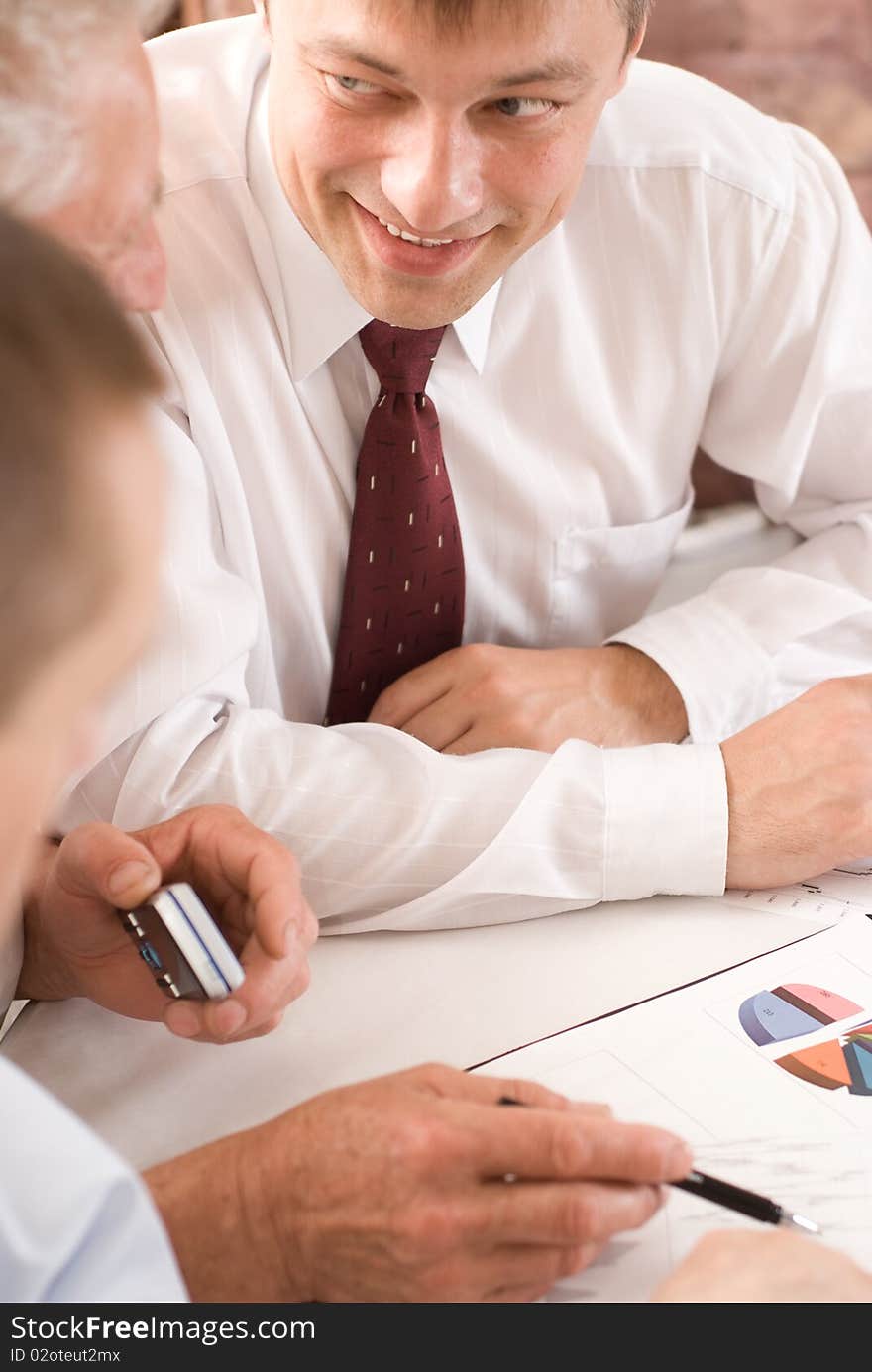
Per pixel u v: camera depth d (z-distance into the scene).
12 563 0.33
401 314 0.95
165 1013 0.73
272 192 1.02
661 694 1.12
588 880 0.90
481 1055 0.78
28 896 0.82
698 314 1.18
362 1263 0.62
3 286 0.34
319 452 1.10
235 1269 0.64
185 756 0.93
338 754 0.95
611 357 1.17
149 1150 0.73
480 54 0.78
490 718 1.08
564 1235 0.60
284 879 0.77
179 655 0.93
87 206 0.73
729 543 1.51
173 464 0.95
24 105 0.70
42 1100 0.48
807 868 0.90
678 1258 0.64
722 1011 0.78
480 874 0.89
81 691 0.38
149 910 0.74
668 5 1.76
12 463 0.33
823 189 1.20
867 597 1.20
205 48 1.09
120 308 0.38
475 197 0.86
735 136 1.16
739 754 0.93
